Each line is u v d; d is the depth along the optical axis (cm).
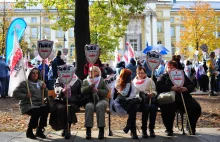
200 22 4975
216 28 5066
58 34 7944
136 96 778
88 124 745
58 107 763
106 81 812
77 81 811
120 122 1003
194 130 789
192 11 5303
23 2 1731
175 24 8775
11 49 845
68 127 760
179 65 882
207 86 2055
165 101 761
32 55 5534
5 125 959
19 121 1030
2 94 1761
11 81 793
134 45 7256
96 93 789
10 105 1446
